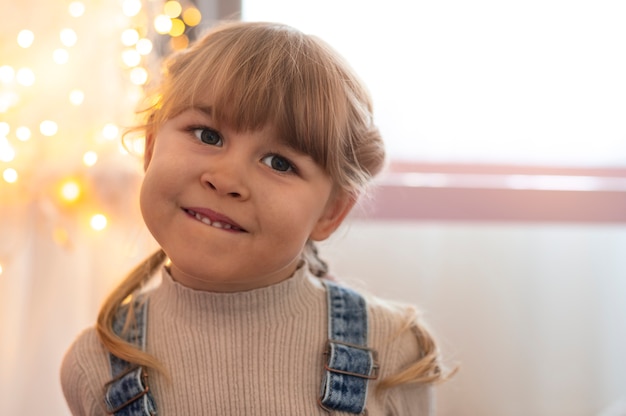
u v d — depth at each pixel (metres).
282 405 0.83
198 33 1.50
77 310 1.36
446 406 1.81
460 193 1.64
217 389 0.83
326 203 0.85
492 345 1.83
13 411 1.35
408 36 1.64
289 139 0.78
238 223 0.77
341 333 0.88
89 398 0.88
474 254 1.81
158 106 0.86
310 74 0.80
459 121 1.68
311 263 1.02
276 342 0.85
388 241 1.78
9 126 1.27
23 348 1.35
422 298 1.80
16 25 1.29
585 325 1.84
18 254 1.32
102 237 1.35
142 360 0.85
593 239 1.83
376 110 1.66
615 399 1.84
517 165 1.70
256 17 1.59
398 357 0.90
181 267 0.79
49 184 1.30
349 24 1.62
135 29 1.30
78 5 1.30
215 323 0.85
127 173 1.32
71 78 1.30
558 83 1.68
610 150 1.70
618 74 1.68
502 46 1.66
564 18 1.66
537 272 1.82
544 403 1.84
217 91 0.77
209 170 0.77
